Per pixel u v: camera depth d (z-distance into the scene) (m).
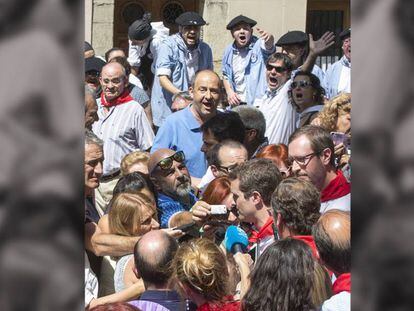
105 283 6.73
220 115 9.12
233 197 6.72
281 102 10.98
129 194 6.76
